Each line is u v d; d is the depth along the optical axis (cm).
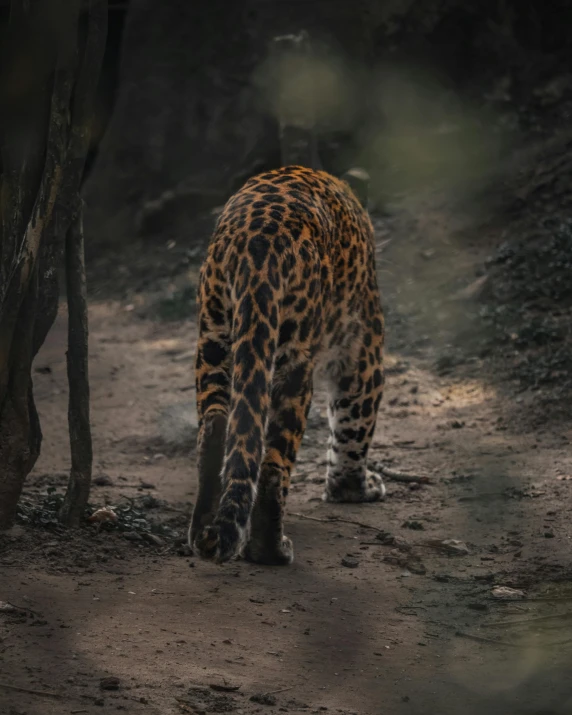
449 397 1573
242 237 882
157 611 763
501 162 2419
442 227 2247
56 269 951
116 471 1299
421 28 2586
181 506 1112
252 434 798
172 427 1455
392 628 765
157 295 2411
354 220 1055
